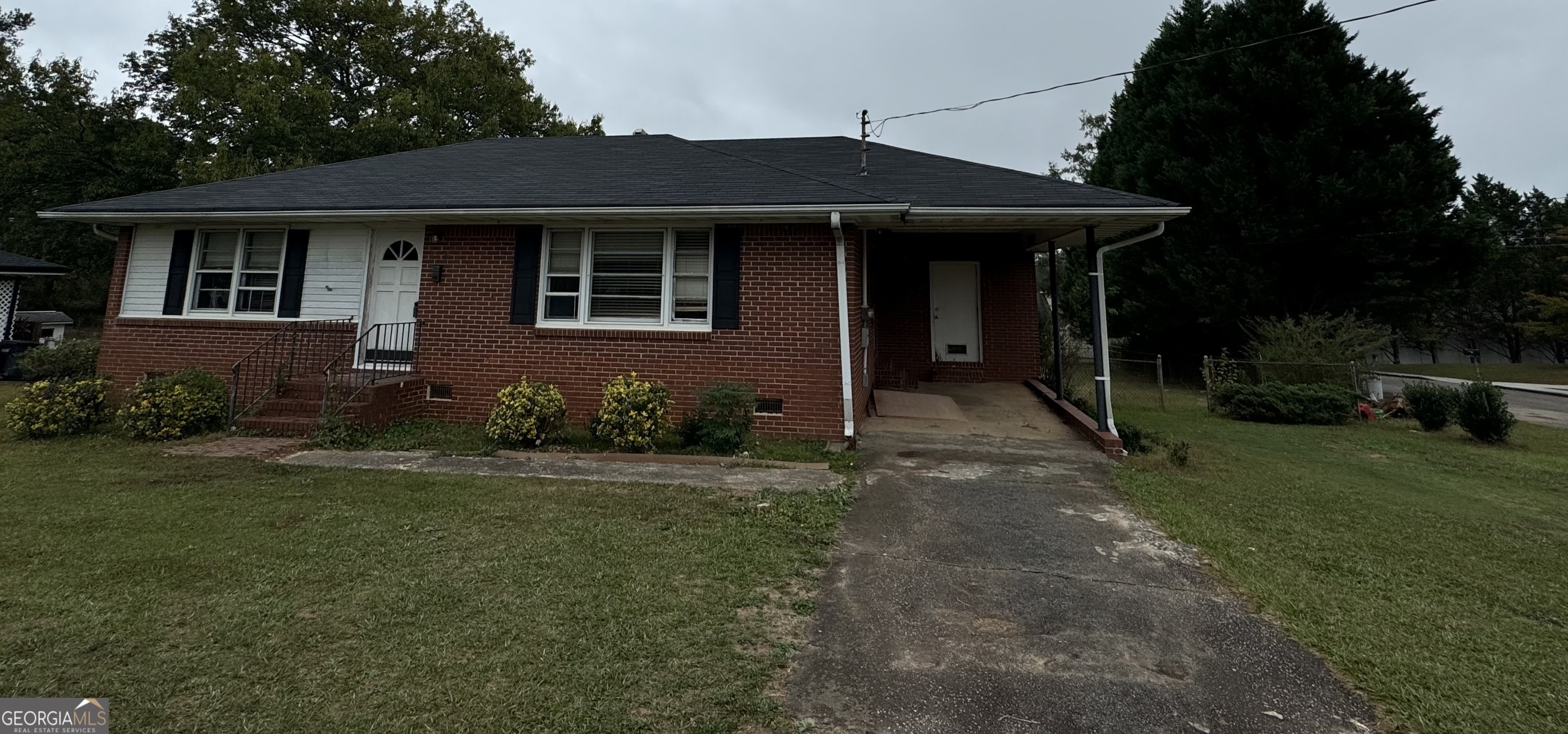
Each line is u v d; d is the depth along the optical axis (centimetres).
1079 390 1343
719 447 713
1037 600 353
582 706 241
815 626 316
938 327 1250
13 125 2292
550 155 1106
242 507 482
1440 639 315
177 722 226
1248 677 277
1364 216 1553
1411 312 1638
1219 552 430
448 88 2367
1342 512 550
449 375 859
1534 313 3045
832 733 231
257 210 843
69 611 305
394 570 369
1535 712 255
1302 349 1370
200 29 2300
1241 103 1666
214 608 314
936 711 246
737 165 964
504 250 859
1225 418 1184
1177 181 1719
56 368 1078
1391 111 1531
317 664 266
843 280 775
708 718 237
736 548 420
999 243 1242
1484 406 945
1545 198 3828
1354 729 242
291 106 2031
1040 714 246
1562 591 384
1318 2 1636
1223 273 1677
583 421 828
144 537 410
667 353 821
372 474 595
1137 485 605
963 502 542
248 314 925
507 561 387
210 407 756
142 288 934
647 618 316
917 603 345
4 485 529
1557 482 701
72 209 876
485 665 269
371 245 907
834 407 783
